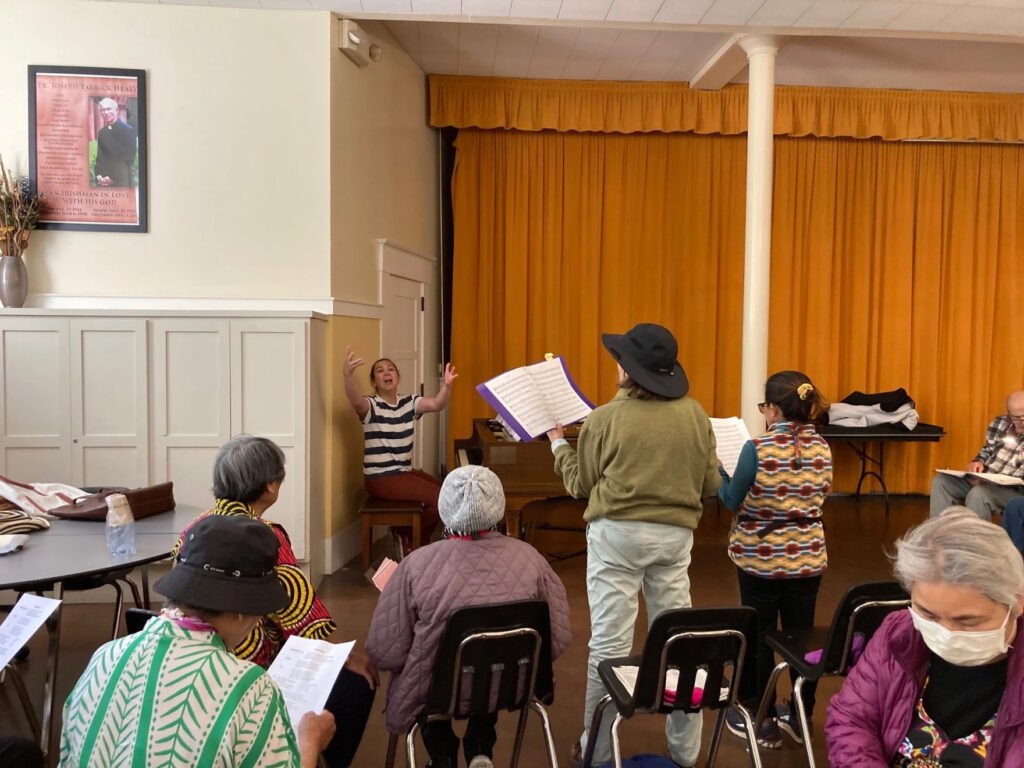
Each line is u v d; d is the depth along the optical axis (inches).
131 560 91.5
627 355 84.2
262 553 48.9
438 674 71.1
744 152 248.8
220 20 164.9
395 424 173.8
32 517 106.0
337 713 81.4
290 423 154.1
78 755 42.5
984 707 47.2
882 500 255.8
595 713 82.2
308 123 167.9
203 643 45.1
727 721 104.3
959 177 255.9
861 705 51.4
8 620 74.4
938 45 206.1
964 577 43.0
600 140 245.1
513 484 158.7
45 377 149.5
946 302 261.1
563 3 162.7
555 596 80.0
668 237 249.9
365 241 189.9
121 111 162.6
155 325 151.0
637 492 82.4
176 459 153.0
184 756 41.0
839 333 258.7
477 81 233.8
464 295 243.9
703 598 155.9
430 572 74.6
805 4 163.5
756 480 94.6
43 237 163.0
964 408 261.3
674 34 200.8
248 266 167.6
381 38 196.7
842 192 253.1
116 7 161.8
